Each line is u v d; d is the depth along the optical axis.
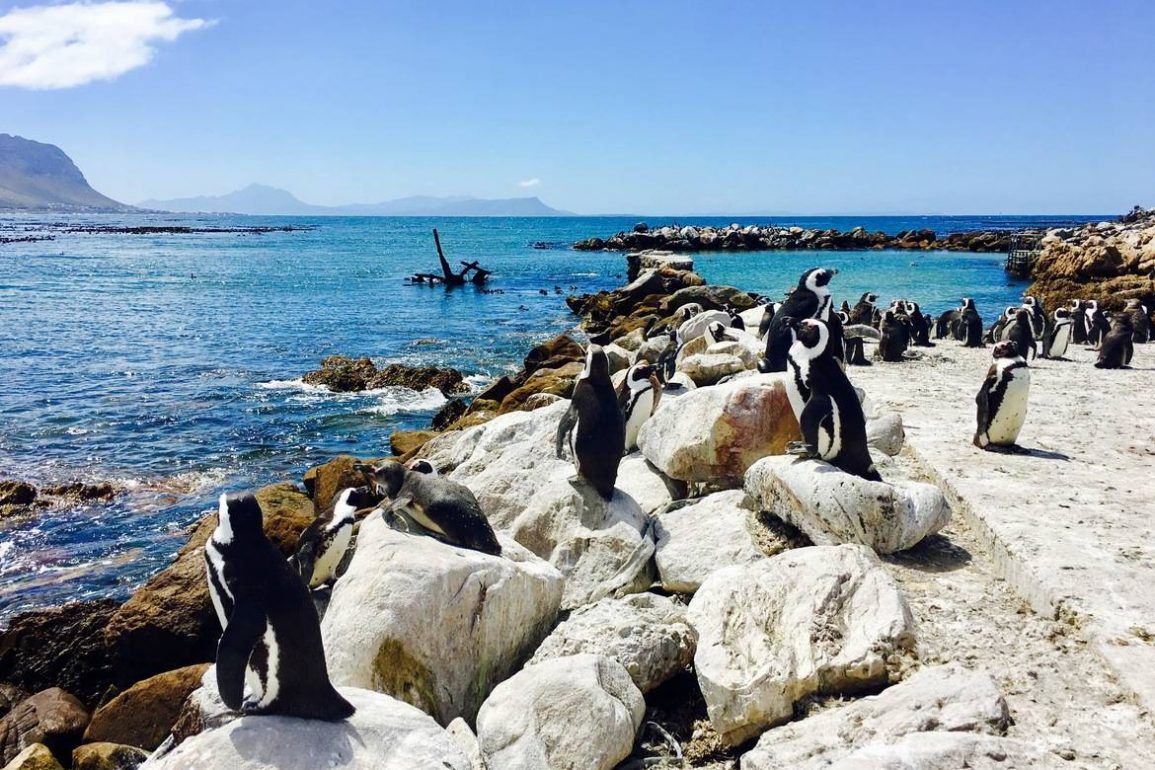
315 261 72.50
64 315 35.44
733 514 7.62
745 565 6.17
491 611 5.98
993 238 80.25
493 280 55.94
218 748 3.94
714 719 5.09
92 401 20.34
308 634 4.18
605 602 6.20
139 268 62.19
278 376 23.75
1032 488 7.91
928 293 42.28
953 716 4.29
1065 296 32.09
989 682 4.50
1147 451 9.38
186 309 38.38
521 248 94.12
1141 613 5.38
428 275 51.69
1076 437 10.05
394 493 7.24
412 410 20.05
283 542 10.02
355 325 34.53
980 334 19.80
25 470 15.22
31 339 29.19
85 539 12.29
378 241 113.44
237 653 4.02
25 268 60.47
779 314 10.27
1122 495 7.71
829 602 5.42
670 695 5.74
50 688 8.14
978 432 9.50
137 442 17.06
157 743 7.12
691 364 12.60
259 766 3.83
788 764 4.22
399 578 5.61
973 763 3.80
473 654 5.88
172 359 26.11
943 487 8.29
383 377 22.61
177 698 7.23
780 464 7.29
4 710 8.20
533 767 4.66
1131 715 4.49
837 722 4.48
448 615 5.70
